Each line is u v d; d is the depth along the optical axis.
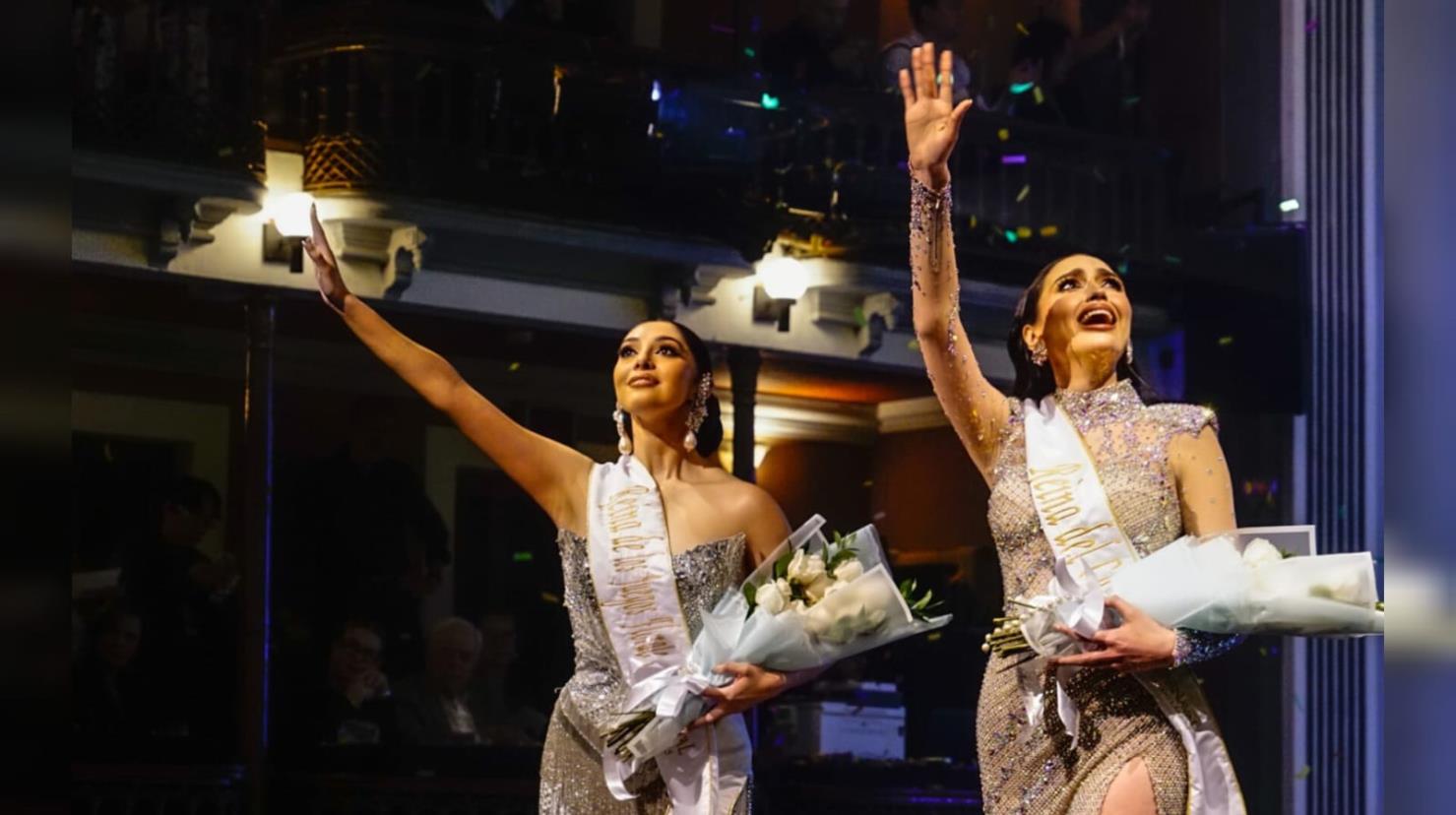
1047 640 3.37
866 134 10.44
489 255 9.45
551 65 9.53
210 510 9.02
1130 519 3.48
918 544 12.00
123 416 9.95
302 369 10.32
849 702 9.47
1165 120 11.03
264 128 8.70
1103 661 3.25
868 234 10.18
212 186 8.52
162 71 8.47
